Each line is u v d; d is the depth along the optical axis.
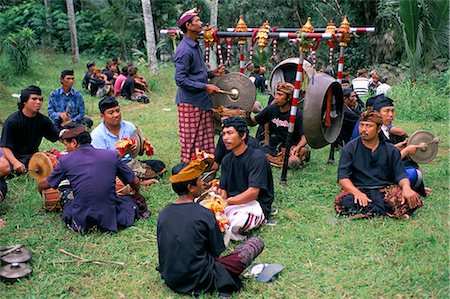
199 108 6.55
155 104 13.63
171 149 8.09
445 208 5.38
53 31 22.83
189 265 3.76
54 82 15.60
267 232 4.94
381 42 18.28
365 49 19.47
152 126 10.02
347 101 7.53
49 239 4.82
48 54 21.27
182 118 6.59
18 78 15.26
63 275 4.22
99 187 4.88
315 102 5.93
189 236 3.75
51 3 23.86
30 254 4.36
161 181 6.45
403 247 4.50
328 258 4.40
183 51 6.32
